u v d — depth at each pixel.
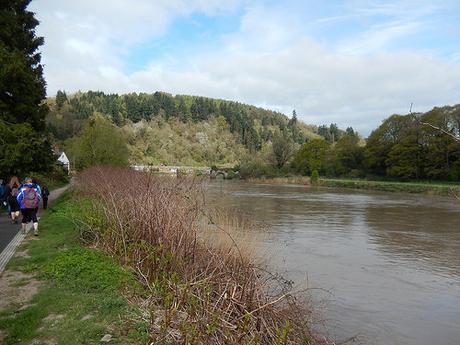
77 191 23.62
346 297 10.69
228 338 5.38
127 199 11.10
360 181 66.00
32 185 12.69
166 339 5.57
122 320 6.11
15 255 10.12
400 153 64.00
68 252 9.58
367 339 8.20
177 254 8.02
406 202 38.16
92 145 42.88
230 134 155.25
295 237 19.05
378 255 15.75
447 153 55.16
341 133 167.75
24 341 5.53
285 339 5.48
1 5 22.22
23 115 21.83
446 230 21.84
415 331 8.76
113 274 8.11
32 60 24.47
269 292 8.59
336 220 25.19
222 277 7.15
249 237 9.96
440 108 54.59
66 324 5.98
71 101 141.75
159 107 160.75
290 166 89.00
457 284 12.14
